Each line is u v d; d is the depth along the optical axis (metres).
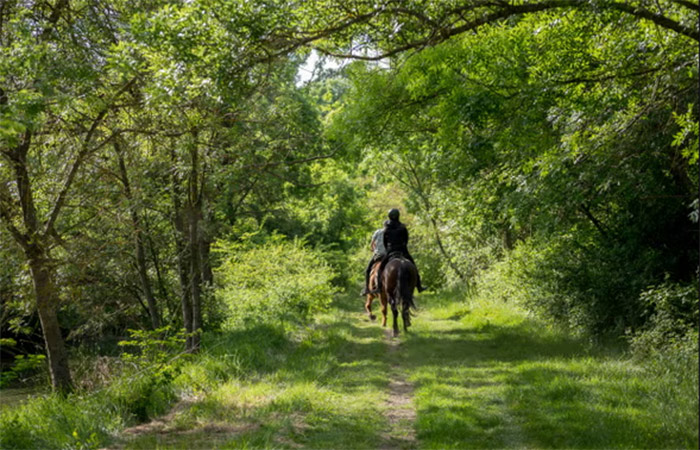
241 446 6.78
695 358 9.09
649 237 12.43
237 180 13.11
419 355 12.91
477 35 10.98
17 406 11.22
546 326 14.84
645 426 6.99
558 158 9.38
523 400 8.63
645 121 9.48
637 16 8.50
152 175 12.74
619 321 12.42
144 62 9.14
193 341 13.29
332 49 10.46
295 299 18.81
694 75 7.42
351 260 33.41
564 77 10.25
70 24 10.85
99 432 7.91
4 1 10.36
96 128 11.35
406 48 9.63
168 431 7.97
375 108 12.45
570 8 8.94
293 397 9.00
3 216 10.74
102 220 12.84
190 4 8.73
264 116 13.29
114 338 19.95
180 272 14.43
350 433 7.47
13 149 10.35
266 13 8.49
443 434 7.29
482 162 13.38
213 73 8.55
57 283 11.66
